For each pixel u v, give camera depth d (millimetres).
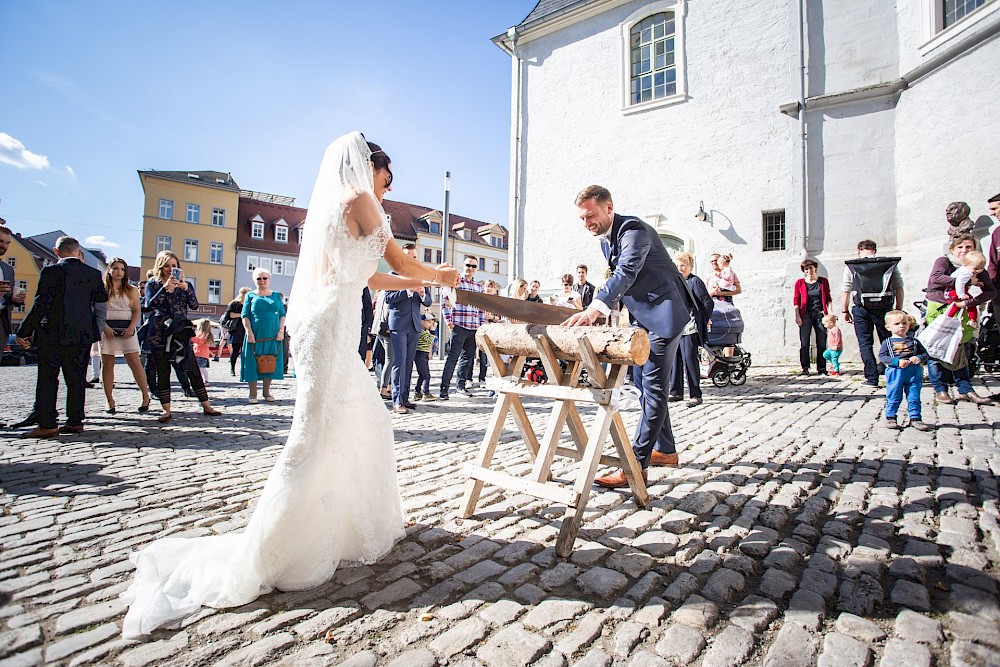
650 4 11898
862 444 4078
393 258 2309
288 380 11055
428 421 5746
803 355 8734
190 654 1597
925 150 8656
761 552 2285
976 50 7758
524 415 3127
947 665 1505
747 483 3240
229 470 3738
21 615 1814
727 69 10977
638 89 12312
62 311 4871
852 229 9609
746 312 10539
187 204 47188
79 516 2809
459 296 2580
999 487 3002
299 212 53719
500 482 2650
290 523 1968
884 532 2443
